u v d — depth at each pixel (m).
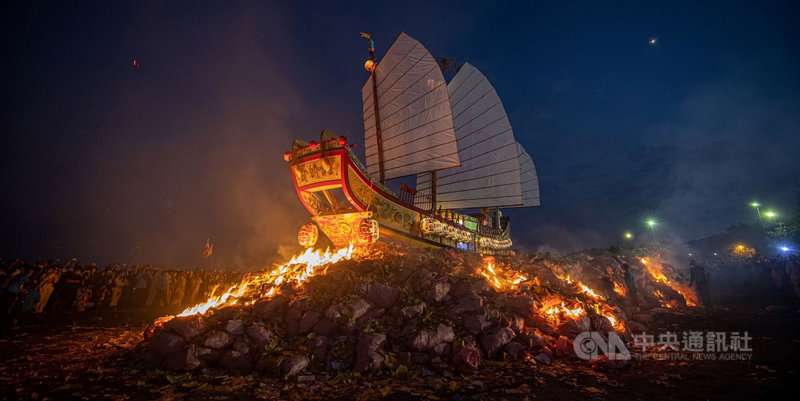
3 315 10.05
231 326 5.86
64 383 4.99
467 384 4.87
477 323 6.05
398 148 12.84
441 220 12.68
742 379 5.11
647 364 6.09
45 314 11.47
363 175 9.74
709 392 4.62
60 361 6.12
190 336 5.71
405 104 12.70
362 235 9.34
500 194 17.06
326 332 6.00
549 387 4.85
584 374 5.45
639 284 13.59
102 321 10.77
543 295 7.42
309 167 9.77
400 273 7.50
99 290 13.77
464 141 18.95
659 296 13.59
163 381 5.07
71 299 12.77
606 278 11.97
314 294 6.77
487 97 18.00
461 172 18.75
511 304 6.86
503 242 18.08
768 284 16.03
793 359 5.98
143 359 5.67
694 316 10.84
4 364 5.87
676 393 4.61
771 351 6.58
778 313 10.52
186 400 4.40
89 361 6.12
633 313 10.60
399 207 10.98
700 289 11.95
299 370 5.26
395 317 6.18
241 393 4.65
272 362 5.32
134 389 4.79
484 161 17.88
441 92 11.73
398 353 5.52
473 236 14.88
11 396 4.48
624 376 5.39
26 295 10.38
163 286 15.95
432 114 11.91
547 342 6.44
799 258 14.36
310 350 5.70
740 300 14.03
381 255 8.47
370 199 9.90
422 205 16.00
